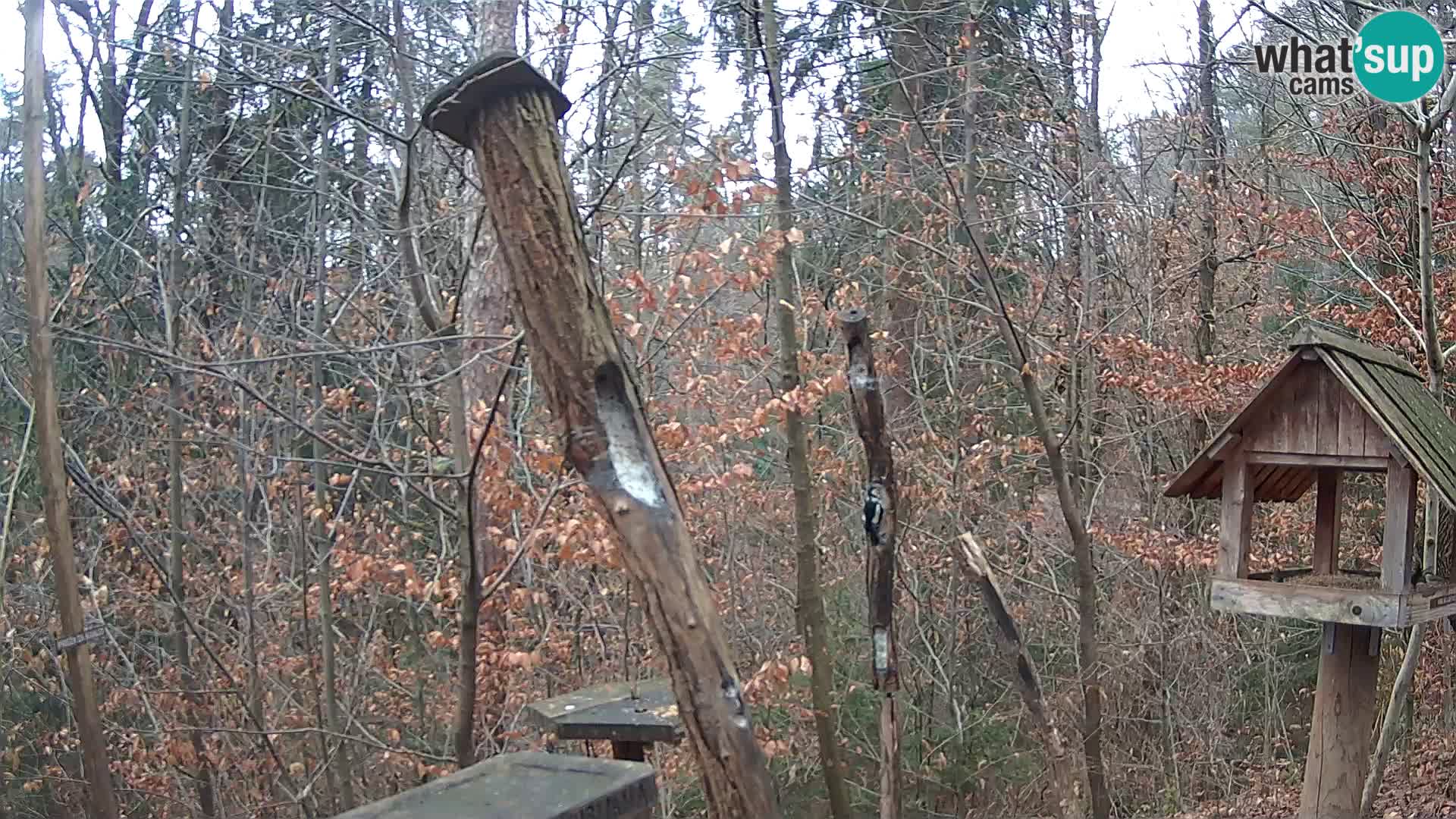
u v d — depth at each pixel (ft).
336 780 28.66
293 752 28.91
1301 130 34.86
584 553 19.94
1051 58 34.91
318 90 21.80
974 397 37.09
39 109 16.25
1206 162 37.81
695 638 7.36
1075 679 30.35
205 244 31.17
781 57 25.55
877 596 15.34
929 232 31.76
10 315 24.23
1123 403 39.17
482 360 22.90
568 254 7.82
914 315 36.83
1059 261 32.22
